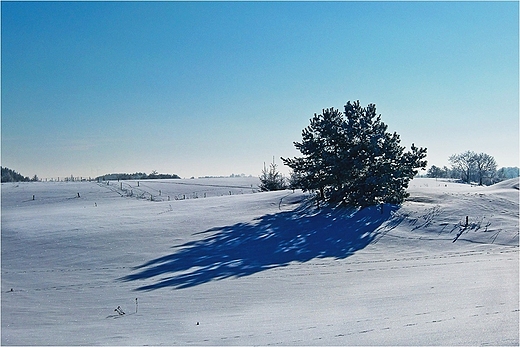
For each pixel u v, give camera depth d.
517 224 32.72
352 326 10.60
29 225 37.75
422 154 37.62
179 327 12.63
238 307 15.68
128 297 19.22
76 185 77.81
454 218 34.56
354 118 38.97
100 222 38.34
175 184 83.88
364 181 38.03
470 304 12.18
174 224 37.09
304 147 40.38
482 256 25.56
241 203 45.59
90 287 21.92
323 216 37.50
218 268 25.20
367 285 18.22
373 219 35.28
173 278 23.14
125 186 77.69
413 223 33.91
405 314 11.55
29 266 27.00
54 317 15.93
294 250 29.45
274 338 10.02
